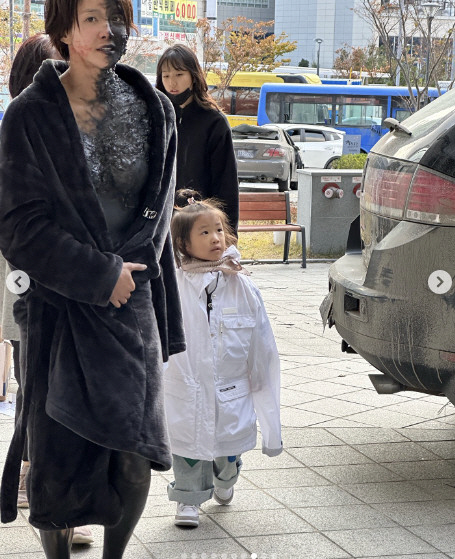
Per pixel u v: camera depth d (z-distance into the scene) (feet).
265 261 39.34
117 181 8.77
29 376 8.73
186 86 16.26
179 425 11.90
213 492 12.85
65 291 8.32
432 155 13.04
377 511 13.04
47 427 8.66
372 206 14.61
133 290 8.64
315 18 352.28
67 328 8.63
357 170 40.34
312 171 40.06
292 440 16.19
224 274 12.31
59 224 8.39
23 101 8.34
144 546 11.69
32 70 11.60
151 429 8.57
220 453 12.14
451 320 12.85
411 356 13.24
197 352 12.03
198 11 118.32
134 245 8.76
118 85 8.98
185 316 12.12
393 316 13.33
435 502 13.46
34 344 8.72
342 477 14.43
